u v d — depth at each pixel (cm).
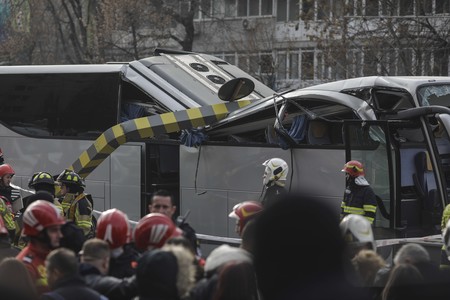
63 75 2323
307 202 695
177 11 5981
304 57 5066
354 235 903
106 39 5541
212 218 2008
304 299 688
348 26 4238
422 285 844
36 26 6306
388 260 1384
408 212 1775
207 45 6419
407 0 4159
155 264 792
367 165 1758
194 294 819
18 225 1520
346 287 693
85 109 2286
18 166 2395
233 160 1972
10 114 2411
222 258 826
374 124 1736
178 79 2173
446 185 1778
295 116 1923
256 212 1041
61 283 833
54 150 2328
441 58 4031
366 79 1823
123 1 5438
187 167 2045
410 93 1830
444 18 4206
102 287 882
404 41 4081
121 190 2153
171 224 930
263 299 700
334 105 1861
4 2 6391
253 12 6400
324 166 1827
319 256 690
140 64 2214
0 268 842
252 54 5734
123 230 959
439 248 1345
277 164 1645
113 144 2025
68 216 1549
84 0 6575
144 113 2203
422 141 1845
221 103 2025
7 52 6306
